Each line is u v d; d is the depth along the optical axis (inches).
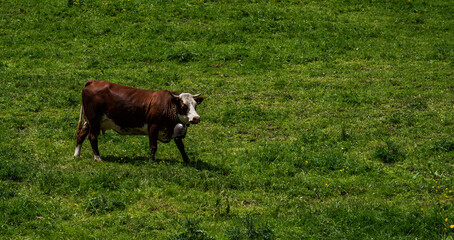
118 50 967.0
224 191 475.8
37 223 399.2
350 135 642.8
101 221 408.2
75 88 806.5
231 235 382.0
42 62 914.1
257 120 708.7
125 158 556.7
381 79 866.8
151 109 524.7
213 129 674.2
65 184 468.8
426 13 1187.9
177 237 372.2
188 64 929.5
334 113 735.7
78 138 550.0
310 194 478.3
